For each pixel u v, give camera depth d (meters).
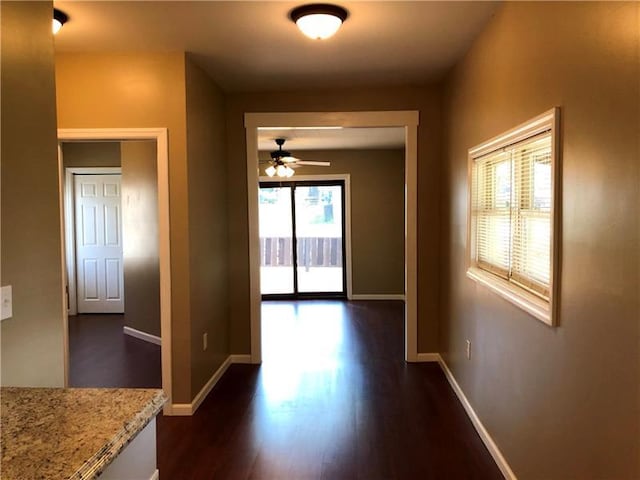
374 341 5.27
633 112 1.30
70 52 3.25
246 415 3.32
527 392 2.14
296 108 4.33
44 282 1.82
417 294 4.46
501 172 2.57
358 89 4.29
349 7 2.57
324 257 8.14
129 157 5.46
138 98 3.27
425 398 3.60
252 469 2.61
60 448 1.05
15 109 1.67
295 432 3.05
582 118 1.59
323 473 2.56
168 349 3.34
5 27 1.62
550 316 1.81
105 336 5.62
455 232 3.71
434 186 4.36
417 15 2.68
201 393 3.58
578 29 1.62
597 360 1.50
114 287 6.80
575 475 1.66
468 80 3.24
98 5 2.52
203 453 2.79
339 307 7.28
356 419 3.24
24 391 1.39
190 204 3.36
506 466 2.45
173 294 3.35
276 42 3.09
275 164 6.71
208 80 3.82
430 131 4.30
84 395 1.35
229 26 2.82
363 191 7.91
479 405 2.98
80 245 6.77
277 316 6.65
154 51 3.24
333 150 7.91
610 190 1.42
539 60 1.97
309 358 4.65
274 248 8.18
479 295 2.97
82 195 6.72
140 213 5.36
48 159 1.85
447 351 4.06
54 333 1.87
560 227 1.76
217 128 4.09
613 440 1.42
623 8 1.34
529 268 2.15
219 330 4.14
